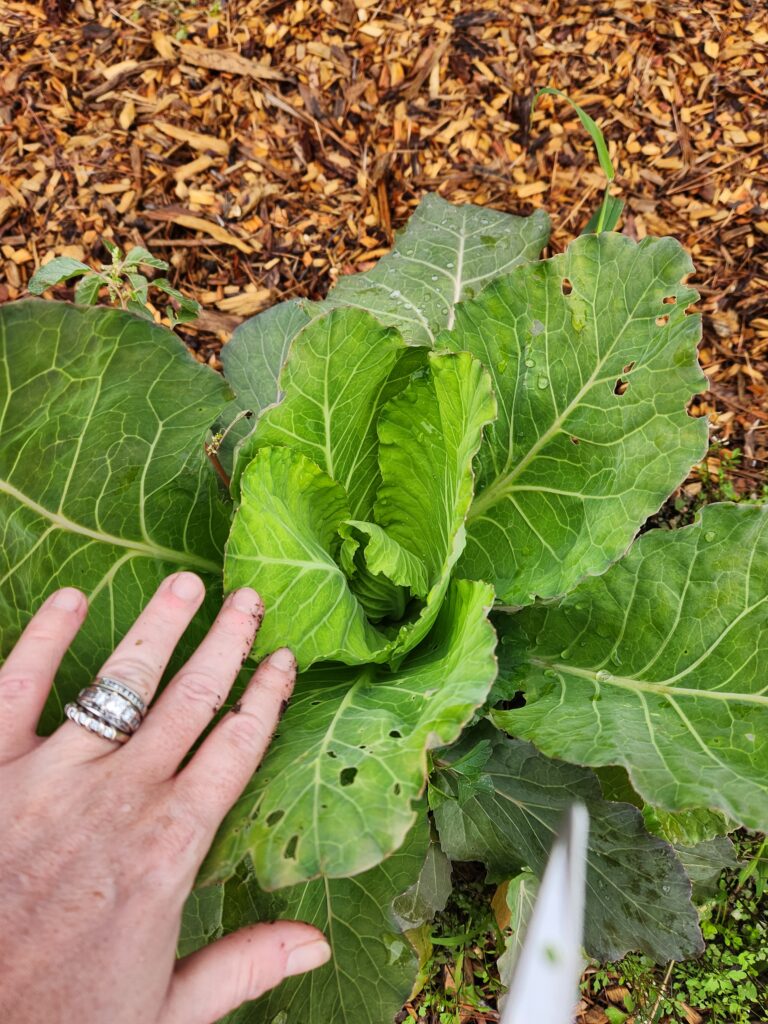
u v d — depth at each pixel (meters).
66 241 0.65
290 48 0.70
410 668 0.34
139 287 0.45
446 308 0.47
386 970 0.34
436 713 0.25
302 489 0.34
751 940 0.47
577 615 0.37
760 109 0.66
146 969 0.22
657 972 0.47
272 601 0.30
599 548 0.34
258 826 0.25
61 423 0.28
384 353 0.33
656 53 0.67
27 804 0.22
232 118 0.69
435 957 0.47
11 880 0.21
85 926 0.21
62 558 0.30
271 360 0.47
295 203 0.67
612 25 0.68
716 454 0.59
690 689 0.34
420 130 0.68
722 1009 0.45
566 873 0.22
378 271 0.49
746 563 0.34
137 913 0.22
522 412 0.37
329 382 0.33
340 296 0.48
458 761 0.34
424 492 0.38
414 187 0.67
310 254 0.65
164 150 0.68
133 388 0.29
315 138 0.68
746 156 0.65
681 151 0.66
